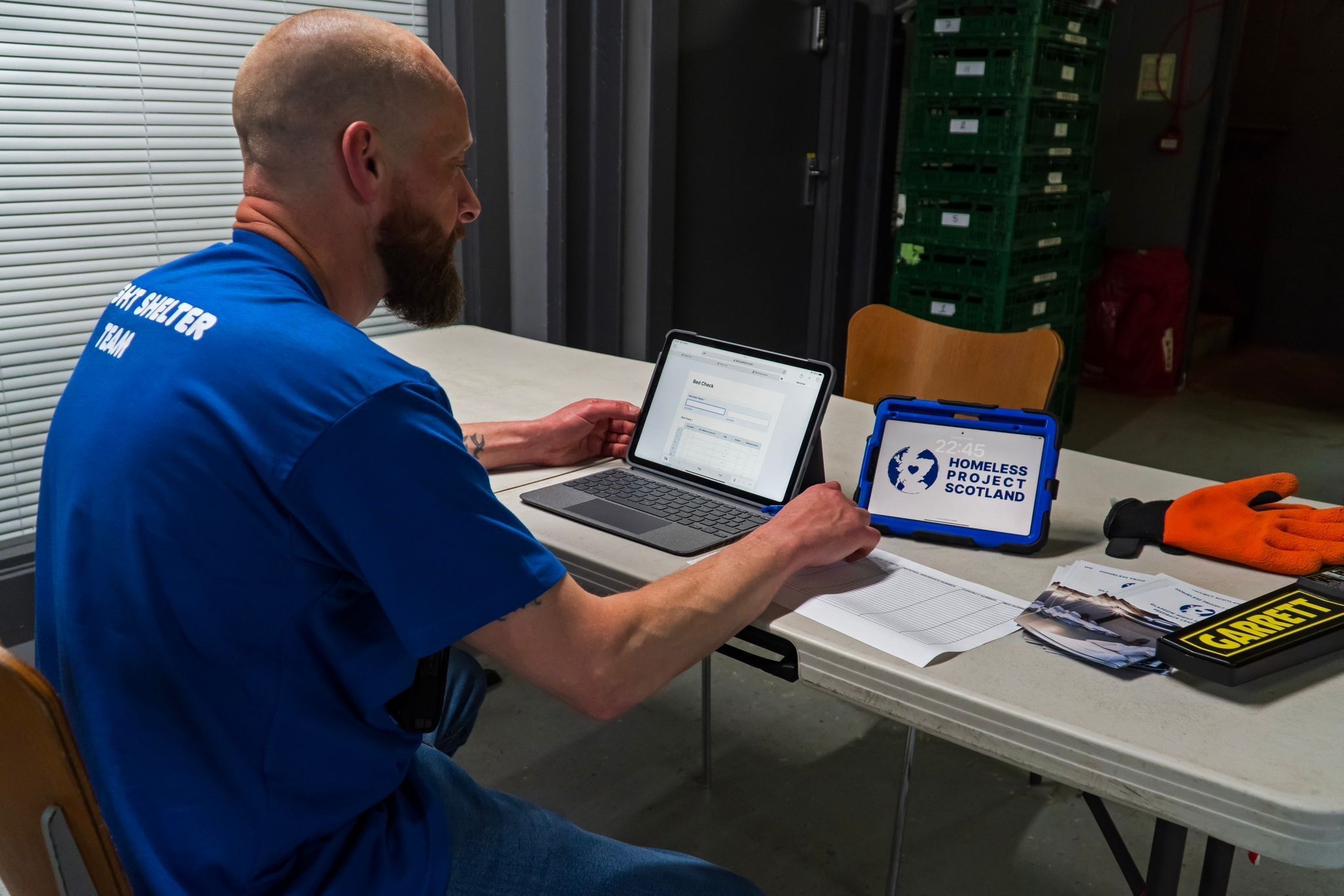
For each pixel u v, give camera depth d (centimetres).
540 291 307
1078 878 180
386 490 80
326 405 79
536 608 89
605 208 312
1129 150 501
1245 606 106
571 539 130
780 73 381
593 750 217
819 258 426
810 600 113
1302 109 579
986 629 107
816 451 140
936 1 357
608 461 163
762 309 405
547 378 210
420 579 82
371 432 80
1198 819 82
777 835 191
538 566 88
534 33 284
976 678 97
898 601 114
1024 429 135
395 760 92
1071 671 99
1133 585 118
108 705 79
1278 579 121
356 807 90
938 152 367
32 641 224
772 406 143
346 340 84
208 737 81
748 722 227
